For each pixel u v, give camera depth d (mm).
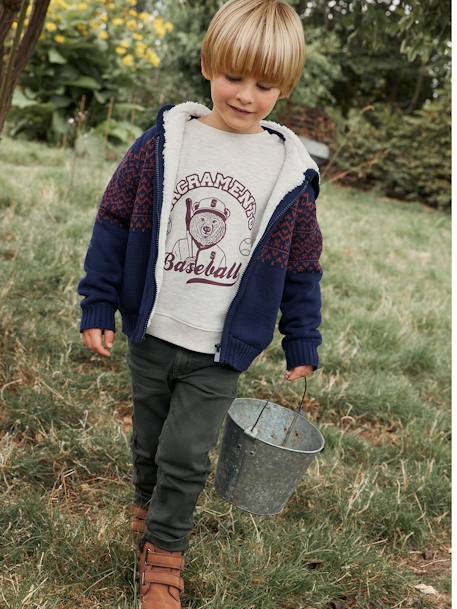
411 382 4105
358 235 8023
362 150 13219
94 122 10477
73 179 6680
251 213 1893
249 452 2039
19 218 5203
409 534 2627
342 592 2275
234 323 1919
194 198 1867
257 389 3504
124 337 3629
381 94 16641
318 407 3494
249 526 2451
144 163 1903
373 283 5711
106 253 1956
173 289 1892
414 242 8641
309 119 13797
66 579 2068
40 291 3990
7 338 3330
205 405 1925
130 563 2154
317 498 2723
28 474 2494
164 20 11828
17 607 1868
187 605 2090
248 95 1780
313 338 2072
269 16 1761
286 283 2076
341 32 13570
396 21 4492
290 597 2191
